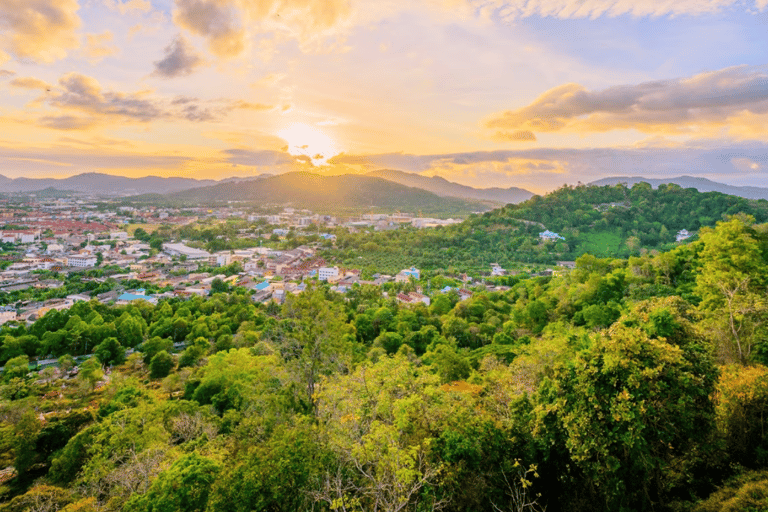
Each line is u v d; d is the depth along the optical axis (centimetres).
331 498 1455
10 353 6475
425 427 1752
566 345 2738
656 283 6203
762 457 1542
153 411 3406
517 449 1692
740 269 3656
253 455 1681
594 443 1423
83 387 5353
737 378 1791
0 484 3522
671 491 1508
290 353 3459
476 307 7581
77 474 2847
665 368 1459
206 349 6581
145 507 1706
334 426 1895
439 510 1418
